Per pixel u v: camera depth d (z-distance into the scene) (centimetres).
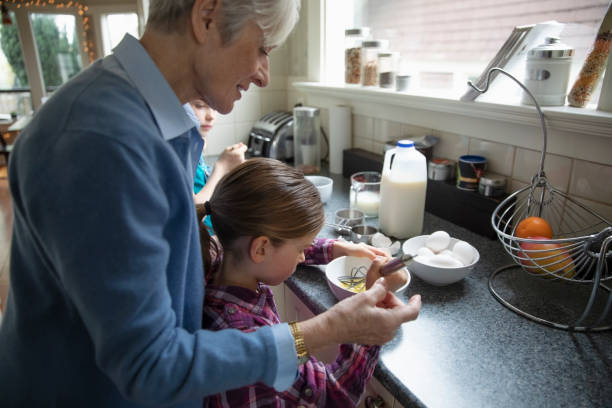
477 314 83
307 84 189
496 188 114
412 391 64
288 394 66
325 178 151
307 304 93
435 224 127
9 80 634
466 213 121
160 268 45
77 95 46
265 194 66
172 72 54
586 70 96
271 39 55
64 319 53
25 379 57
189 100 59
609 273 87
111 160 42
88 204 41
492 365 69
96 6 549
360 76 172
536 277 96
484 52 139
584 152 98
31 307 54
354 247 97
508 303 86
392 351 73
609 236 70
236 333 52
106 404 57
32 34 594
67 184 41
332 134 180
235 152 131
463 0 141
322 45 187
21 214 48
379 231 123
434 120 139
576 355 71
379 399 77
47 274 51
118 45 53
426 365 69
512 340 75
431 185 133
